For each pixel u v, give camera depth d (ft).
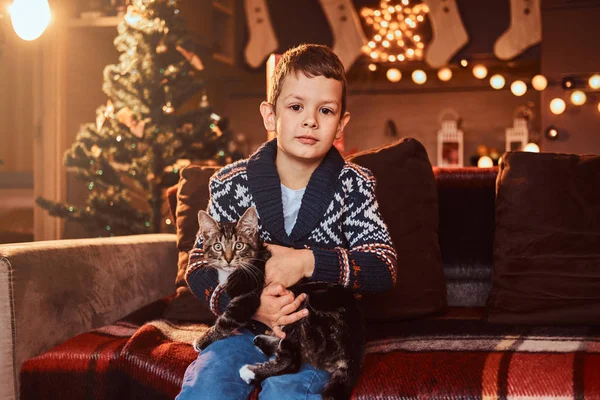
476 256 7.86
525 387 4.89
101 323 7.15
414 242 7.25
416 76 21.85
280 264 5.34
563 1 20.18
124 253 7.64
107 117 14.37
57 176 16.75
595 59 19.97
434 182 7.72
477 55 21.68
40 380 5.99
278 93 5.81
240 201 6.07
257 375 5.10
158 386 5.58
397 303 6.97
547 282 6.72
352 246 5.79
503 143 24.11
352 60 22.26
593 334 6.21
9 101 17.22
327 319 5.24
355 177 5.98
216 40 23.84
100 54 18.30
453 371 5.15
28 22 11.35
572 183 7.03
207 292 5.83
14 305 6.00
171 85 13.91
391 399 4.97
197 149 14.14
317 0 22.70
